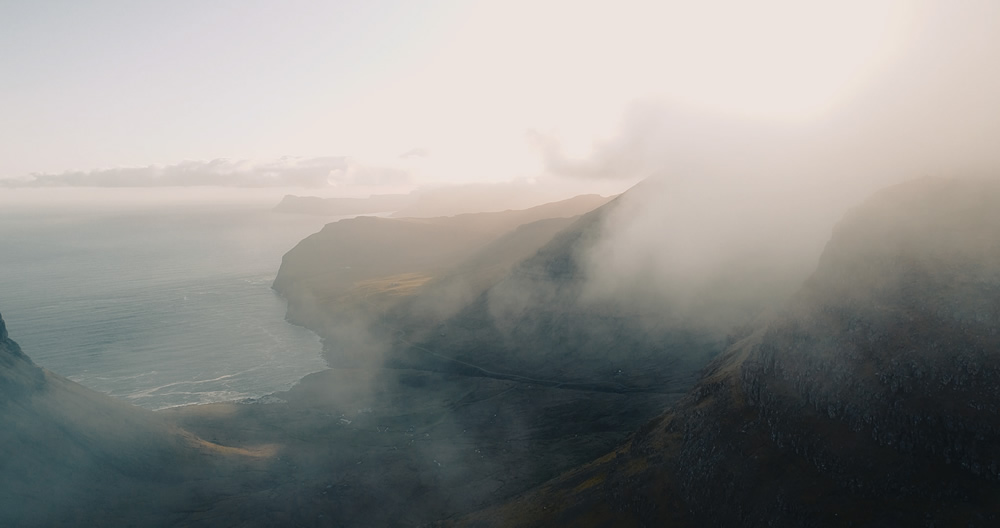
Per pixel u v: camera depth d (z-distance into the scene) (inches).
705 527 3216.0
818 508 2787.9
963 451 2554.1
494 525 4131.4
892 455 2758.4
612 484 3927.2
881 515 2598.4
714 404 3902.6
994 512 2349.9
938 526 2429.9
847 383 3120.1
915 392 2824.8
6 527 3718.0
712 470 3398.1
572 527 3750.0
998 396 2586.1
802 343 3526.1
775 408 3427.7
